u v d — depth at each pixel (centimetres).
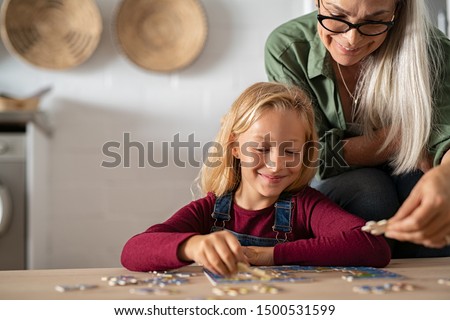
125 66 261
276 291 78
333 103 148
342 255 106
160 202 261
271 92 127
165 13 262
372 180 146
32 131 222
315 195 130
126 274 99
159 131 262
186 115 263
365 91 143
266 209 129
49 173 255
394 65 136
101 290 81
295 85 147
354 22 119
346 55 127
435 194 74
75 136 258
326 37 128
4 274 97
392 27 134
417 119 133
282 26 159
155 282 86
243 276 89
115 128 260
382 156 149
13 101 238
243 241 128
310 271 98
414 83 133
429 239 78
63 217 256
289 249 107
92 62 259
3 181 219
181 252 97
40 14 257
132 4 260
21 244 219
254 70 266
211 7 264
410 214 78
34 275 96
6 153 220
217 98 264
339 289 80
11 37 253
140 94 262
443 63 142
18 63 257
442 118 136
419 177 148
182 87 263
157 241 102
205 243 88
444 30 214
